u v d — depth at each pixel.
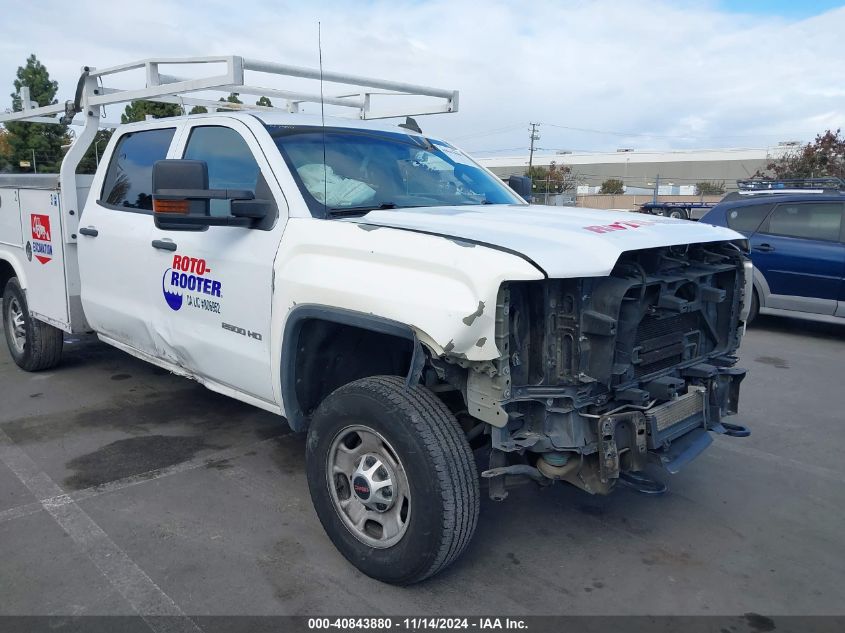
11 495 3.96
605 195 52.81
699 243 3.37
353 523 3.21
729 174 76.69
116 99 4.91
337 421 3.13
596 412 2.96
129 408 5.45
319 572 3.24
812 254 8.55
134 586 3.10
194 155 4.22
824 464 4.66
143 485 4.12
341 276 3.10
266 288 3.52
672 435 3.12
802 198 8.79
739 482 4.36
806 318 8.90
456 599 3.07
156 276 4.34
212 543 3.48
